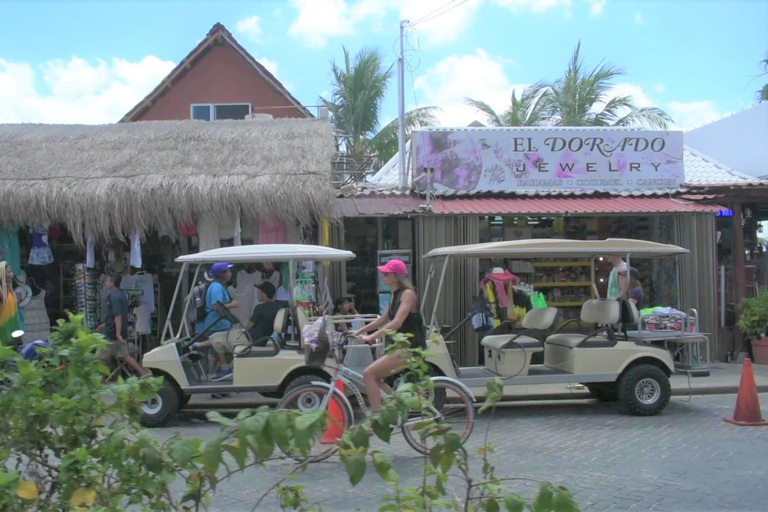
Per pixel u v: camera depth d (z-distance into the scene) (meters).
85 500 2.71
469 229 12.29
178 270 12.58
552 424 8.49
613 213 12.38
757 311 12.73
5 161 11.93
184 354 8.70
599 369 8.79
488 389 3.15
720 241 14.13
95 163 11.81
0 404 2.94
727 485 5.96
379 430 2.62
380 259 12.65
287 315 8.74
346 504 5.52
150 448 2.71
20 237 12.11
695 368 9.08
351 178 14.48
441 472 2.81
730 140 19.48
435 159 13.41
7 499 2.59
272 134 13.28
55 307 12.38
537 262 13.36
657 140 13.72
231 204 10.95
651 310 10.01
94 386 3.06
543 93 25.72
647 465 6.58
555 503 2.64
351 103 26.34
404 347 3.33
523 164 13.56
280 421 2.30
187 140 12.96
